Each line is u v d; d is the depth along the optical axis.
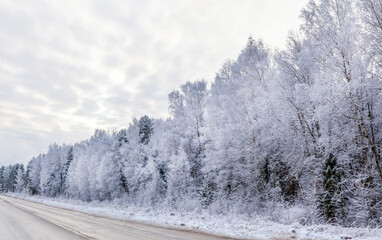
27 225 12.91
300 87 15.70
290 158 16.47
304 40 16.42
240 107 19.94
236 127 20.39
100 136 75.56
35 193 93.69
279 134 17.27
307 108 15.21
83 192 53.81
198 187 26.75
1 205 31.23
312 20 15.18
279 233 8.84
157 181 30.77
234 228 10.41
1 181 156.25
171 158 27.88
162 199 28.86
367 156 12.95
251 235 8.90
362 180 12.61
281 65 17.33
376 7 11.99
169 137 31.33
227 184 22.02
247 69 20.11
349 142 13.95
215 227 10.96
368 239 7.57
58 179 77.75
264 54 20.06
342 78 13.29
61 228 11.65
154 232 10.14
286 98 15.93
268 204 16.48
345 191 12.67
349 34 12.69
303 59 16.03
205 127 26.12
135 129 42.91
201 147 28.44
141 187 35.12
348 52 12.79
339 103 13.12
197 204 22.61
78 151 71.06
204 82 30.31
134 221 14.86
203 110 29.09
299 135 16.27
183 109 30.23
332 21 14.01
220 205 20.06
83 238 8.84
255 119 19.91
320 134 15.58
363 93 12.90
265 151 19.44
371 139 13.53
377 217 11.48
